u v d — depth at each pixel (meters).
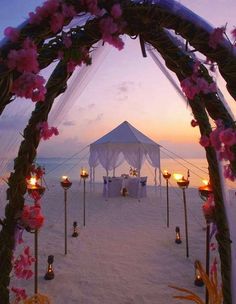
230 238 1.61
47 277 4.38
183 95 1.75
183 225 8.04
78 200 12.41
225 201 1.60
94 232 7.36
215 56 1.27
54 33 1.24
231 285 1.58
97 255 5.60
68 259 5.37
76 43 1.26
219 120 1.34
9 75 1.09
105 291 4.06
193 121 1.69
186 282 4.35
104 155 13.02
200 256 5.48
